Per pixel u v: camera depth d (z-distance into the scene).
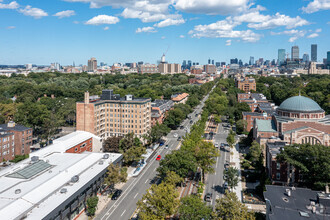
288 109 139.88
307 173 91.62
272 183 101.50
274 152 105.19
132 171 123.94
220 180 114.44
